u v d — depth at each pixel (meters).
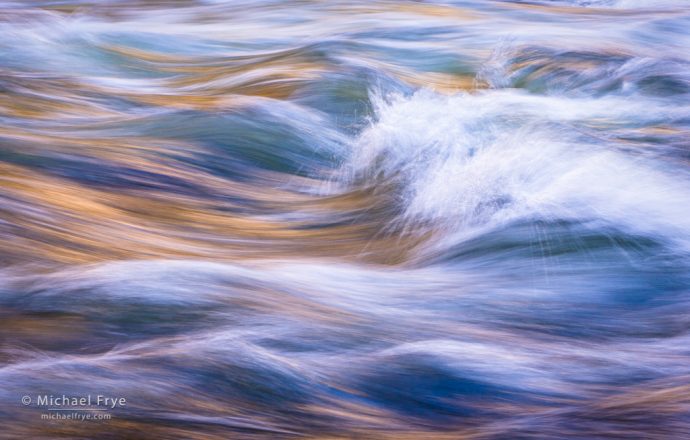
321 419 5.94
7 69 17.36
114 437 5.43
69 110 14.90
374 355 6.91
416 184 11.07
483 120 12.80
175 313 7.25
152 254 9.04
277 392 6.16
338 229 10.79
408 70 19.53
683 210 9.70
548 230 9.36
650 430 5.54
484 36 23.30
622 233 9.24
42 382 5.92
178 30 24.06
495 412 6.25
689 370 6.82
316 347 7.02
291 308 7.57
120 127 13.82
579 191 9.86
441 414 6.23
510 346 7.26
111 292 7.41
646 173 10.54
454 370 6.75
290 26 25.02
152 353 6.39
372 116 14.78
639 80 17.62
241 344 6.59
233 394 6.04
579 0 33.25
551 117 14.42
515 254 9.08
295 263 9.13
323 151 13.70
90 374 6.05
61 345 6.71
